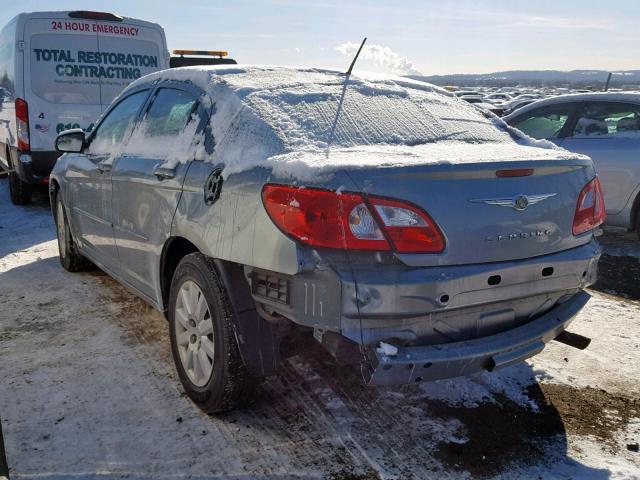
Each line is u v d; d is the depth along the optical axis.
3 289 4.86
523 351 2.54
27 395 3.12
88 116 7.84
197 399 2.96
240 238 2.56
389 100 3.28
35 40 7.42
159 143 3.46
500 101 29.95
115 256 4.06
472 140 3.13
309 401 3.05
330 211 2.27
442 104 3.50
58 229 5.39
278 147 2.63
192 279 2.92
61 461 2.57
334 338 2.33
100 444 2.69
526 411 2.99
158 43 8.16
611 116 6.18
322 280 2.28
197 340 2.96
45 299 4.61
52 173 5.24
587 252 2.79
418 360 2.29
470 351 2.38
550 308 2.76
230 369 2.72
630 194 5.95
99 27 7.73
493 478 2.48
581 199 2.77
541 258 2.60
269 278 2.48
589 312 4.38
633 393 3.19
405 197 2.29
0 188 10.63
